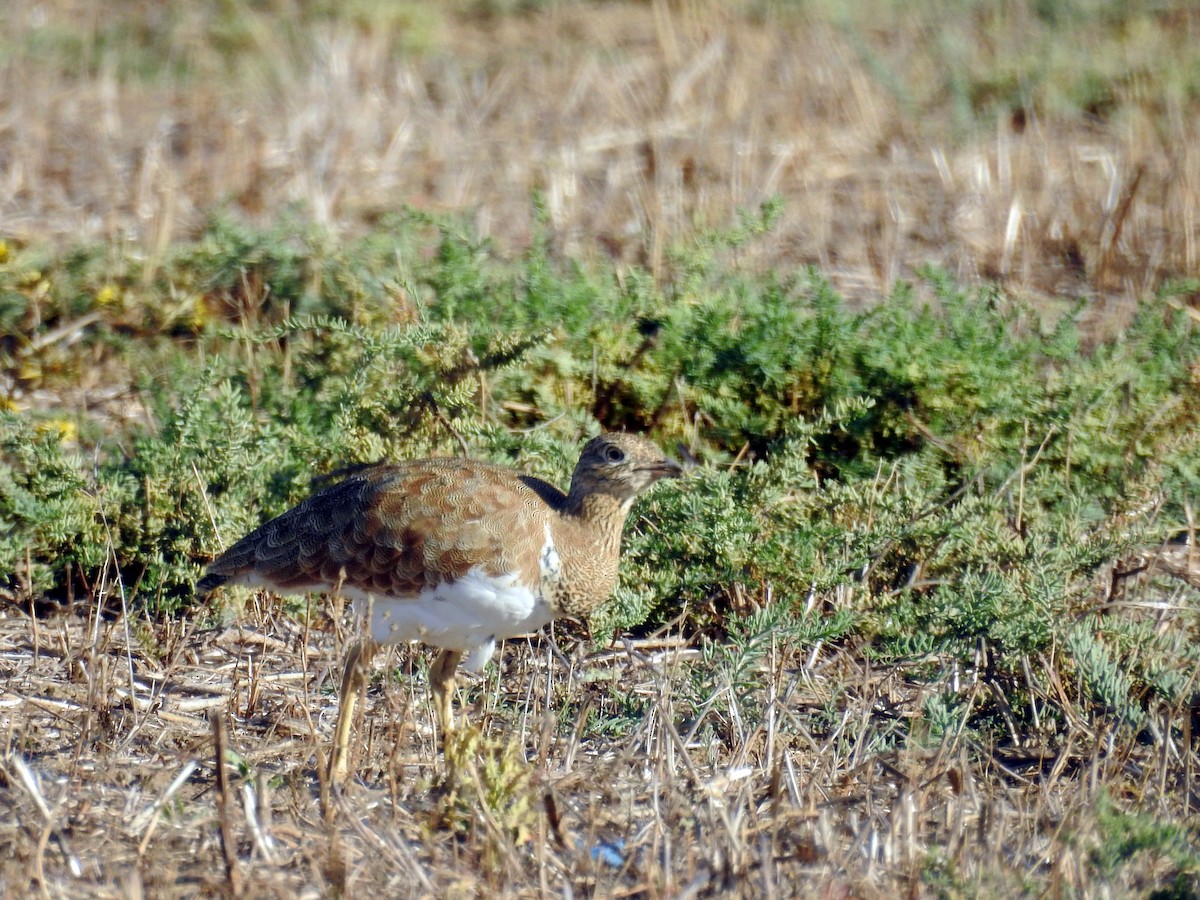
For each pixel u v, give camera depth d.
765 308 17.66
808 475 16.22
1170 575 15.54
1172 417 17.36
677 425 17.17
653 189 24.50
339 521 12.63
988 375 17.03
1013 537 14.84
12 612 14.89
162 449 15.20
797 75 30.12
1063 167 26.36
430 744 12.93
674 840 10.88
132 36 31.34
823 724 13.29
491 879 10.23
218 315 19.45
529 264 18.47
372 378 16.02
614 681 13.62
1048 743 13.23
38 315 19.02
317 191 23.78
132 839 10.83
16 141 26.08
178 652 14.09
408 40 31.23
